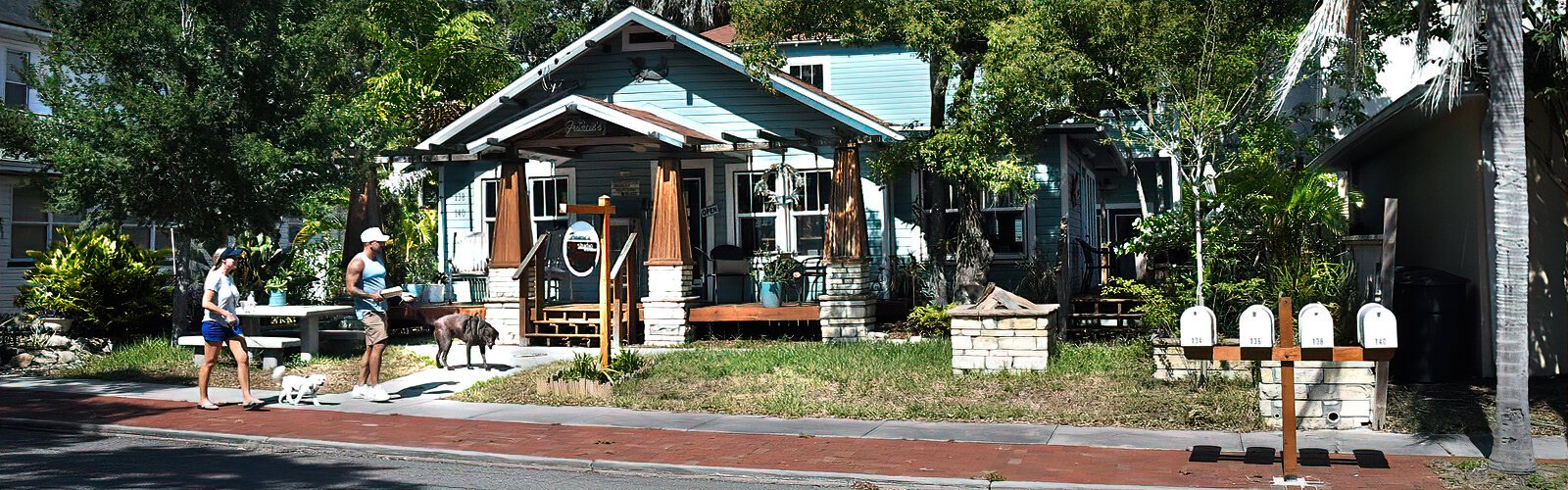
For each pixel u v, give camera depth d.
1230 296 13.48
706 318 18.20
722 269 19.75
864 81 22.88
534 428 11.27
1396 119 14.12
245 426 11.48
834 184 18.08
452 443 10.47
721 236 20.45
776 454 9.86
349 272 13.31
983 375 13.51
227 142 16.69
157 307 20.11
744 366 14.45
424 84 27.66
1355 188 19.22
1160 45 14.74
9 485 8.54
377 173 21.95
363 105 19.06
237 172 16.73
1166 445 10.05
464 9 35.00
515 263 18.67
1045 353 13.59
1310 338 8.62
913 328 18.33
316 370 15.87
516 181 18.89
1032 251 19.78
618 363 14.09
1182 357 12.72
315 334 16.98
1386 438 10.27
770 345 17.45
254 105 17.17
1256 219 13.56
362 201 20.97
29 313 19.67
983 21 16.61
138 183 16.39
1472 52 10.54
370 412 12.45
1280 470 8.89
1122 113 19.88
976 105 16.67
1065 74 15.24
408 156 19.50
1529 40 11.98
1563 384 12.48
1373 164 17.84
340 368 16.09
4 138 17.97
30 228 22.98
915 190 20.36
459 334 15.55
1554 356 13.05
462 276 21.38
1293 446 8.65
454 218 21.98
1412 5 12.86
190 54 16.64
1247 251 14.02
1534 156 12.98
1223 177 13.77
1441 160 14.34
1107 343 16.42
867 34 17.31
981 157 16.47
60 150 16.42
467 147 18.50
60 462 9.66
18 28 23.02
